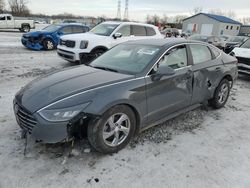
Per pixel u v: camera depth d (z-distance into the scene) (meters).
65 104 2.94
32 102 3.08
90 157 3.26
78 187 2.74
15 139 3.60
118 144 3.37
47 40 14.06
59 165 3.08
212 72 4.73
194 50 4.51
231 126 4.45
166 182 2.87
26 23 28.89
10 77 7.29
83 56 8.70
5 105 4.90
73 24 15.05
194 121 4.57
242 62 8.12
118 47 4.65
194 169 3.12
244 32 51.66
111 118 3.21
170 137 3.91
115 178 2.90
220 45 17.95
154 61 3.75
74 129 3.01
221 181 2.92
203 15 50.62
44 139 2.95
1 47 14.38
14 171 2.93
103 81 3.34
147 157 3.33
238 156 3.46
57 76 3.71
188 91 4.26
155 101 3.70
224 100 5.33
